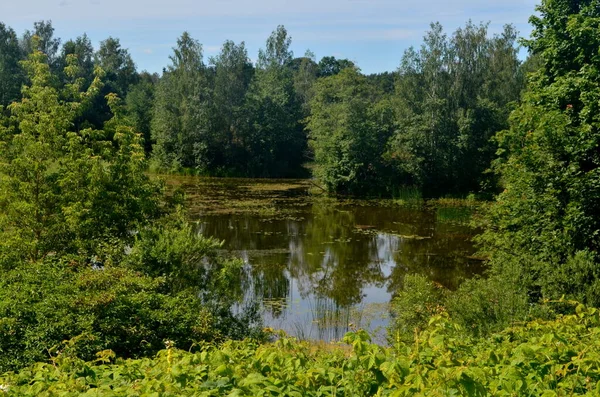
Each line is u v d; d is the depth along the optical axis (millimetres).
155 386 3750
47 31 66625
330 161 40375
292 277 17797
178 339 9008
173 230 12828
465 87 44156
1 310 7938
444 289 14438
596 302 9414
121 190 14039
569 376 4004
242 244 21797
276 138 53969
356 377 3914
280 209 30703
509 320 9148
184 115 49531
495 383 3828
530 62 47875
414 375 3523
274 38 63875
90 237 12734
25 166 12633
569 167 12820
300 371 4180
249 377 3729
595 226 12500
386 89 82625
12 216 12523
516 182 14109
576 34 14344
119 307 8641
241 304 14805
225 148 52281
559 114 13312
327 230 25125
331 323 13641
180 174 48938
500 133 15648
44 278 9227
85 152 13555
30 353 7465
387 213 30578
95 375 4656
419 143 40250
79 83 15008
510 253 13523
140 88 65062
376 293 16312
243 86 59188
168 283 11500
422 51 43438
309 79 77625
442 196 38906
